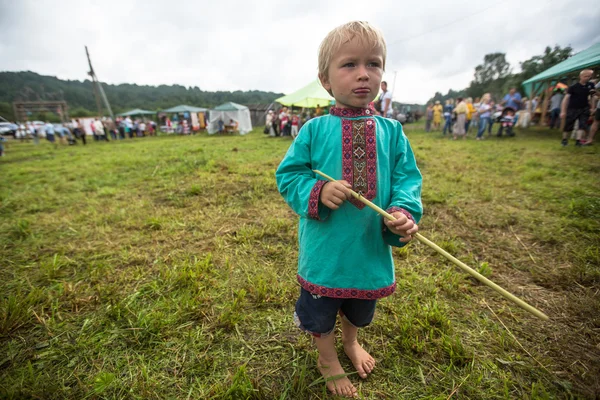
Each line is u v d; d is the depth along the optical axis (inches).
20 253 107.5
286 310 76.3
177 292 82.8
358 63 48.6
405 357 63.2
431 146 321.4
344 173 51.0
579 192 148.3
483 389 56.4
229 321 71.0
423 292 81.7
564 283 85.1
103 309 77.1
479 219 125.9
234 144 441.1
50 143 762.8
